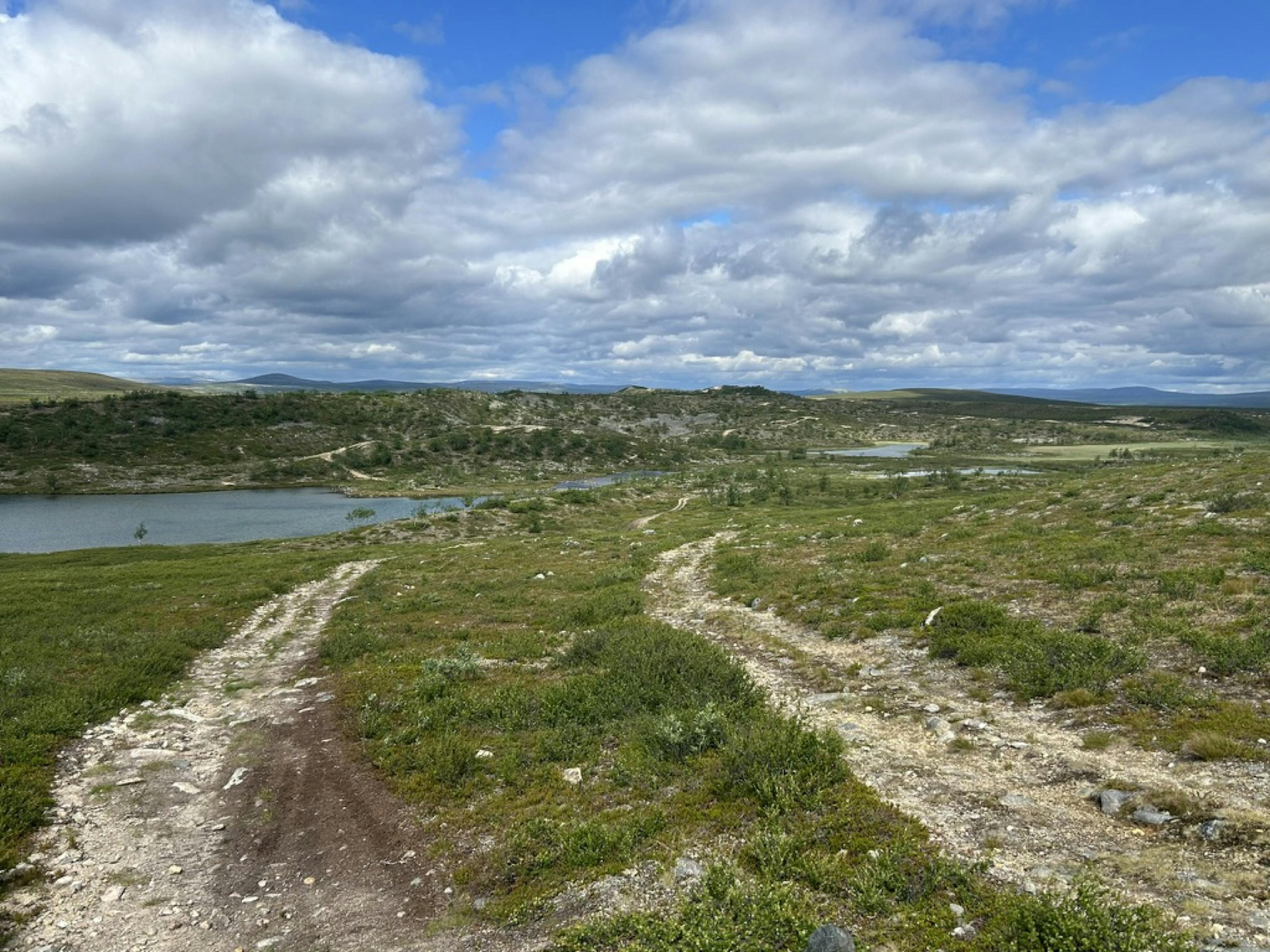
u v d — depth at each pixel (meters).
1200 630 15.20
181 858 9.77
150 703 17.19
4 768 12.11
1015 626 17.50
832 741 11.28
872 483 126.56
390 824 10.55
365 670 19.36
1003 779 10.09
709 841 8.98
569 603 29.19
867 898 7.19
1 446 177.12
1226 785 8.99
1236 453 71.19
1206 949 5.88
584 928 7.20
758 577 30.36
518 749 12.76
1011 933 6.39
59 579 41.66
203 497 153.62
